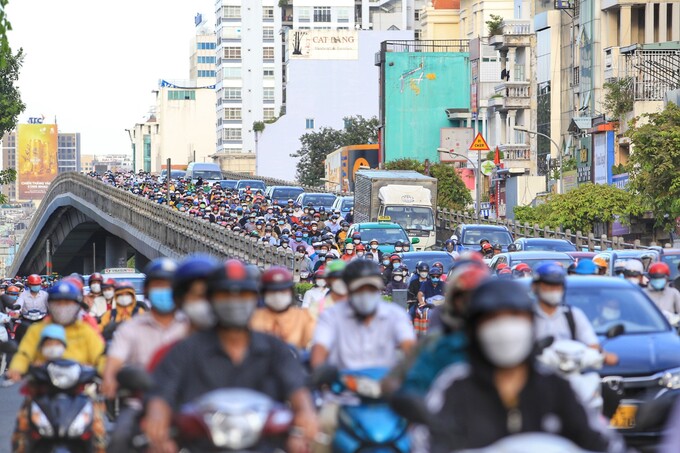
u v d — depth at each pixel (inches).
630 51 7057.1
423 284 2637.8
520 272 2337.6
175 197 7303.2
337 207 6806.1
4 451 1440.7
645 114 5265.8
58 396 1099.3
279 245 4490.7
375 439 951.6
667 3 7613.2
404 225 5344.5
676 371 1408.7
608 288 1523.1
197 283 901.2
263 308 1267.2
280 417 754.2
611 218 6003.9
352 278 1056.2
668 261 2410.2
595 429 661.9
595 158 7199.8
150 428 773.9
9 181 6481.3
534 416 654.5
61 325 1177.4
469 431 652.1
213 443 737.0
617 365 1401.3
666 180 5118.1
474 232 4448.8
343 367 1076.5
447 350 821.9
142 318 1087.6
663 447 693.3
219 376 796.0
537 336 1177.4
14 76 6392.7
